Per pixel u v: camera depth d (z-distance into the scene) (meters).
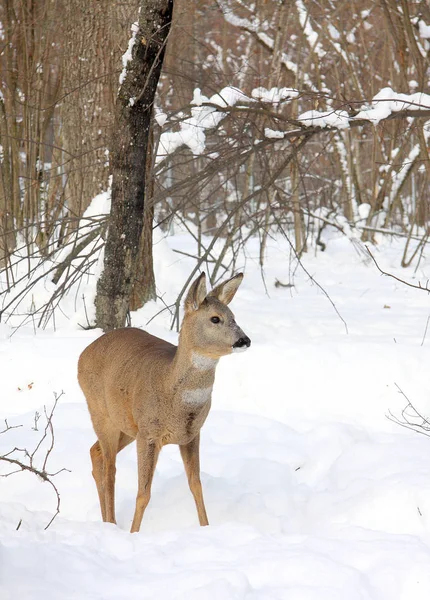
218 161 11.55
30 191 14.53
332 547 5.56
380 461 7.69
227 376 9.91
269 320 11.95
